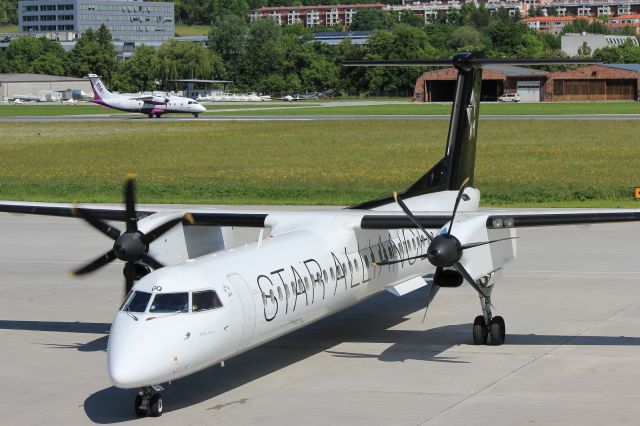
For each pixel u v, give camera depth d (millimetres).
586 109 165375
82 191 70375
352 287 27578
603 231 50188
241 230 50406
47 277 40281
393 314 33000
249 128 132250
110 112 184875
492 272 27359
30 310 34125
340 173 81625
